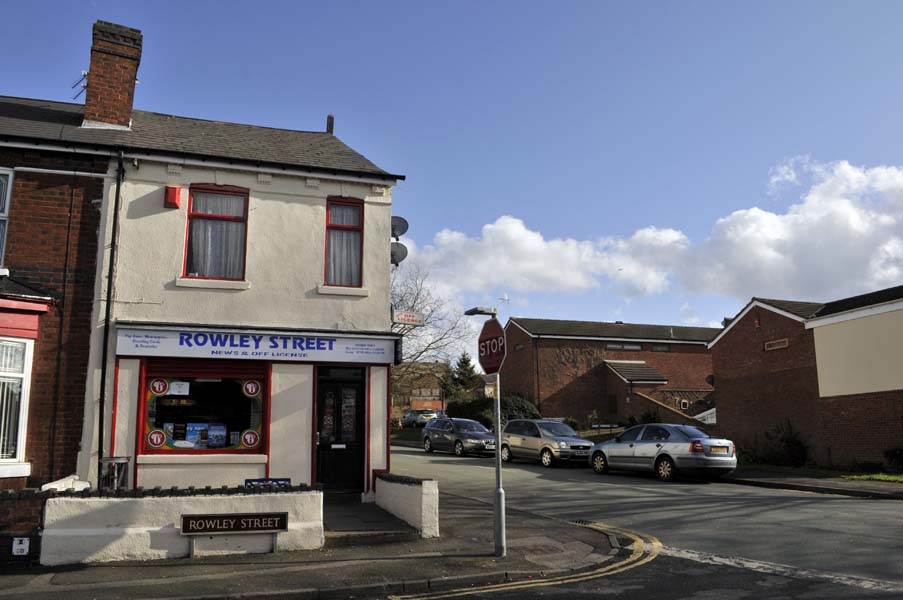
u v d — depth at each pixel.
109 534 8.32
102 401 11.16
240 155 12.84
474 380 53.12
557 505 13.99
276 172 12.67
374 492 12.39
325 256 12.88
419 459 25.81
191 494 8.71
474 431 27.72
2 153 11.39
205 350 11.73
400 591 7.46
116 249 11.65
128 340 11.38
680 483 18.02
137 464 11.23
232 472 11.70
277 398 12.10
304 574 7.84
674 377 43.09
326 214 13.00
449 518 11.74
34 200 11.43
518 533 10.44
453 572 8.03
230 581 7.50
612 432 35.12
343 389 12.77
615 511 13.06
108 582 7.39
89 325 11.35
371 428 12.59
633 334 43.03
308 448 12.14
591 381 41.22
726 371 27.39
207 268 12.23
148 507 8.55
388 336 12.73
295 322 12.40
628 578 7.94
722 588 7.37
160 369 11.66
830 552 9.01
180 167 12.21
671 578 7.88
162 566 8.15
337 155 14.02
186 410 11.74
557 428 24.20
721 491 16.17
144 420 11.44
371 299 12.93
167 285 11.84
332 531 9.81
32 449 10.72
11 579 7.48
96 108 12.99
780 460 23.47
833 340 22.55
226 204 12.52
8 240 11.16
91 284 11.49
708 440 17.95
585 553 9.25
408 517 10.45
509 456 24.81
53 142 11.42
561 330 41.59
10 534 8.04
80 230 11.58
